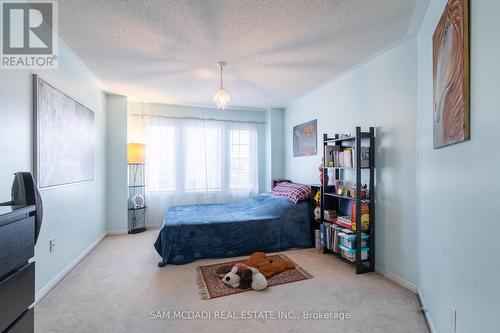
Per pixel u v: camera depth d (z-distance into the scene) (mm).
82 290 2227
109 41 2246
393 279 2422
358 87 2902
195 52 2461
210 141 4871
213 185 4879
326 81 3379
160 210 4566
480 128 993
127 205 4148
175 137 4645
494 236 894
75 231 2799
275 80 3326
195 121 4773
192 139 4758
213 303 2014
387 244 2510
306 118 4117
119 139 4066
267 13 1825
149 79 3273
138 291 2209
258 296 2125
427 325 1733
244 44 2299
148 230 4355
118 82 3406
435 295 1604
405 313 1876
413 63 2213
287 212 3393
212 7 1747
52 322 1758
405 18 1908
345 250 2770
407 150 2275
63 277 2479
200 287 2285
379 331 1670
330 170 3432
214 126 4898
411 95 2234
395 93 2404
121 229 4098
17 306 971
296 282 2391
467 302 1116
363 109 2830
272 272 2547
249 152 5129
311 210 3543
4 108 1650
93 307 1953
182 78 3227
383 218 2564
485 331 957
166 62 2711
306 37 2180
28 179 1148
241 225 3135
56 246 2352
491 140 916
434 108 1589
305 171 4164
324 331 1669
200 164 4793
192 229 2959
